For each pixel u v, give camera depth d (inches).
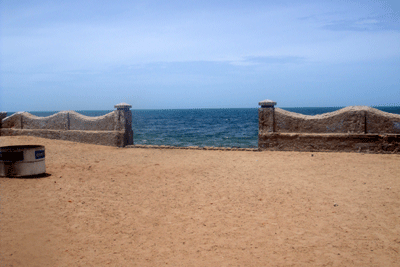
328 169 343.0
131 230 182.7
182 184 286.8
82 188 263.3
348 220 195.3
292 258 149.6
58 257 148.3
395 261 145.2
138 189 268.7
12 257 144.2
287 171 338.6
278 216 204.8
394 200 230.5
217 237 174.2
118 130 537.3
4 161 286.0
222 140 1008.9
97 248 159.2
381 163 364.5
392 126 416.8
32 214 197.6
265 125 477.1
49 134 585.6
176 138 1083.3
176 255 153.6
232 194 255.0
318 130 454.0
